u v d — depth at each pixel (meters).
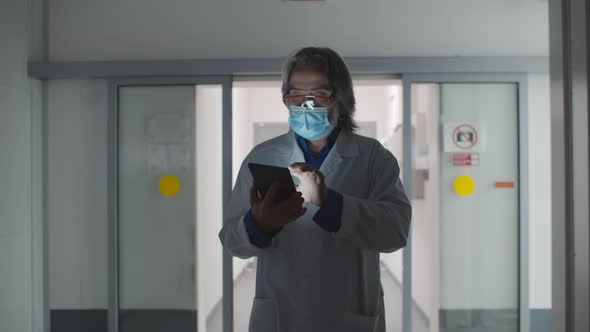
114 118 3.05
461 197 3.01
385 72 3.00
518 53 2.94
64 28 3.04
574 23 1.00
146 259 3.10
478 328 3.00
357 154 1.30
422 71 2.92
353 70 2.93
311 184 1.07
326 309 1.23
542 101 3.01
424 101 3.59
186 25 3.01
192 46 3.01
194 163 3.09
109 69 2.98
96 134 3.10
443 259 3.02
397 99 5.76
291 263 1.26
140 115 3.10
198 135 3.20
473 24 2.95
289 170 1.05
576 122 1.00
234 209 1.32
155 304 3.09
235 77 3.13
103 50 3.04
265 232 1.11
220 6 3.00
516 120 2.99
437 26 2.97
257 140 7.29
